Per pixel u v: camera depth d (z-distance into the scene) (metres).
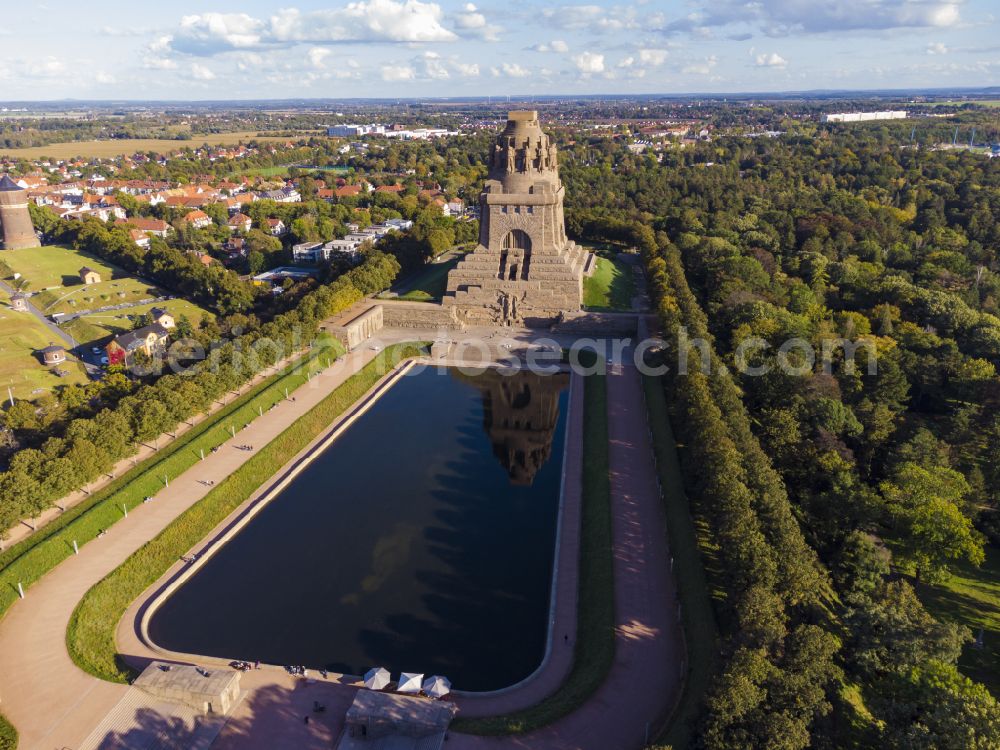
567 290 197.50
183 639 86.50
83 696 75.00
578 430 140.75
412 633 88.31
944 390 143.50
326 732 71.94
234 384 147.00
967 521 90.62
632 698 73.69
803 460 113.75
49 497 102.94
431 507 117.69
